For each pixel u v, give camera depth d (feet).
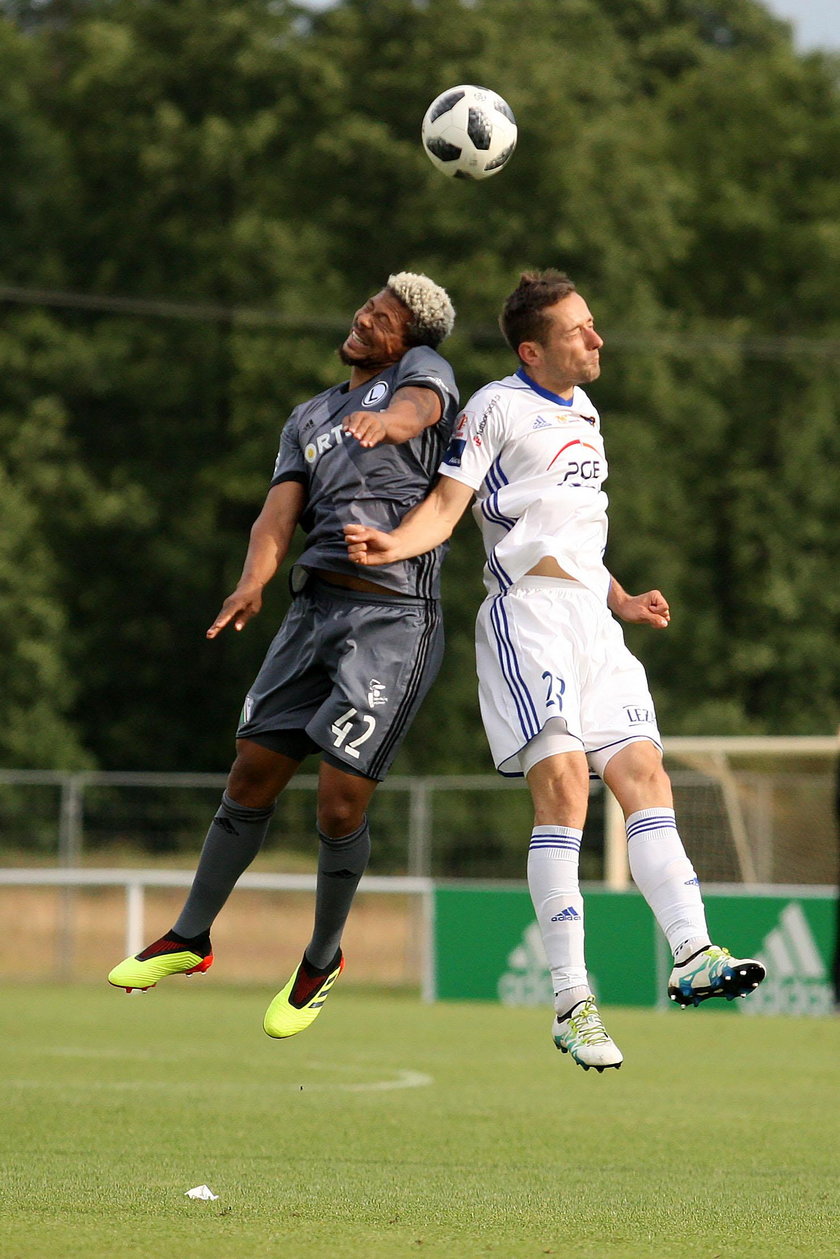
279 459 63.93
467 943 192.85
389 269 430.61
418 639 61.67
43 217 443.32
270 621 429.38
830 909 177.37
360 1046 132.46
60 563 427.33
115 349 427.33
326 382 414.62
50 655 397.39
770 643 463.42
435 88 422.00
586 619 61.41
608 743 60.95
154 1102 92.02
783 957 178.29
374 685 60.75
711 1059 124.88
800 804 215.10
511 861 241.76
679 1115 90.38
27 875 211.82
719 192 498.69
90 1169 66.23
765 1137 81.30
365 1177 65.67
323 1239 48.83
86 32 435.12
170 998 197.26
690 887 58.44
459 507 60.59
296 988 65.82
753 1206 58.80
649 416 451.12
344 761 60.64
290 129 433.48
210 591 439.22
